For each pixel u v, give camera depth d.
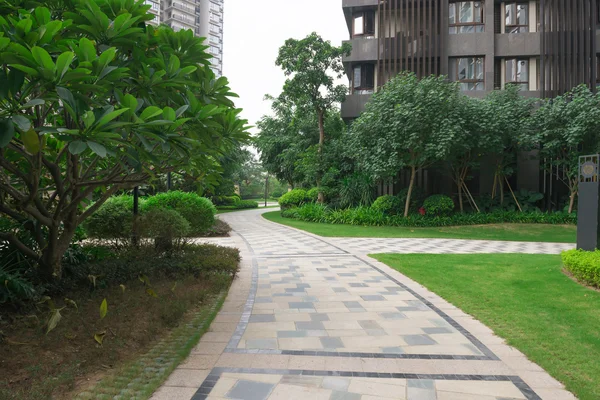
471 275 7.58
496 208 20.06
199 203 11.65
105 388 3.05
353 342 4.21
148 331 4.27
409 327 4.71
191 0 70.31
